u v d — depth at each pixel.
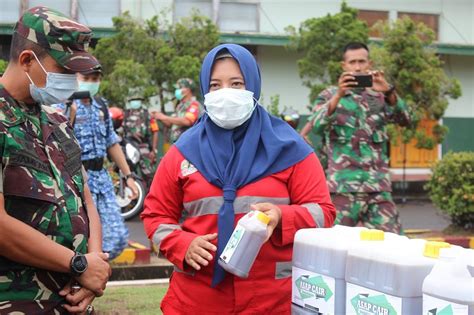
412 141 16.38
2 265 2.43
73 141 2.74
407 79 12.68
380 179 5.46
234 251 2.56
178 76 12.45
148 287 5.96
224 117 2.77
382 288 2.28
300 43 13.39
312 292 2.61
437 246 2.24
